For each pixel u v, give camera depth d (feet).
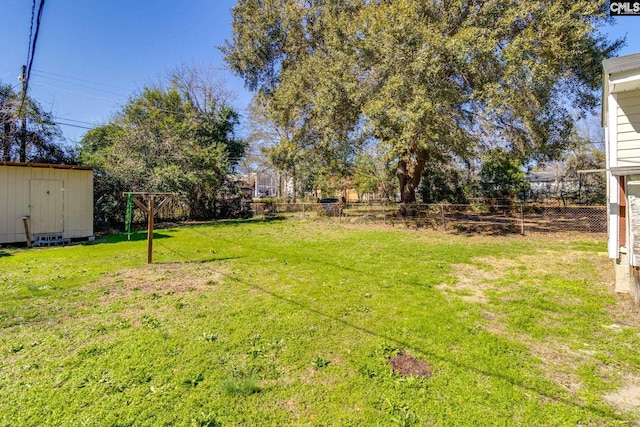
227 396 7.22
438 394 7.28
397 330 10.59
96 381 7.71
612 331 10.58
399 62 30.09
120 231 37.86
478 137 34.81
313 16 44.29
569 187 58.65
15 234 27.50
